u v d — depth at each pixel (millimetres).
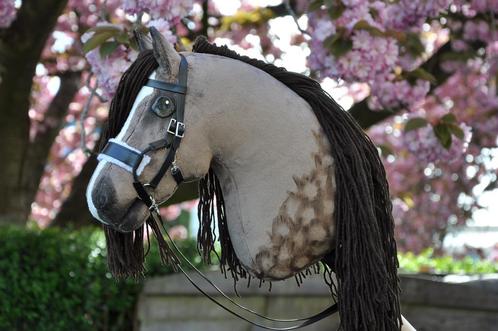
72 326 6910
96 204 3053
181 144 3076
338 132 3215
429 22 7602
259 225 3135
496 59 8539
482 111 9484
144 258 3285
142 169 3029
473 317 7105
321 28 5574
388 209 3295
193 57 3203
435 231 11695
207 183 3387
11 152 8023
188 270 7055
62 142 12094
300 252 3162
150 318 6934
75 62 9641
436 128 6180
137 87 3150
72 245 6996
